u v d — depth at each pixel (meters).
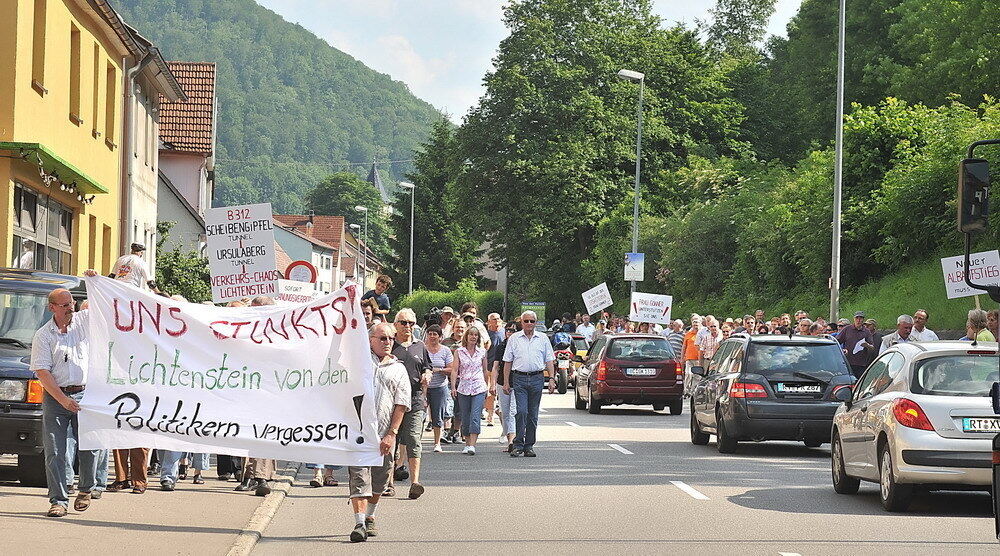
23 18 21.95
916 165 34.47
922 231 34.38
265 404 11.59
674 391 28.48
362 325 11.57
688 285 52.66
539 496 14.25
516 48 61.47
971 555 10.09
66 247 27.00
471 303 20.47
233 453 11.57
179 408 11.62
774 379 18.88
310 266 22.55
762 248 44.12
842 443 14.37
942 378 12.70
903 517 12.43
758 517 12.43
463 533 11.45
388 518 12.50
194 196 52.00
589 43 62.38
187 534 10.84
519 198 61.12
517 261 63.66
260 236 18.59
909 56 49.66
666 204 61.03
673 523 12.02
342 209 155.75
